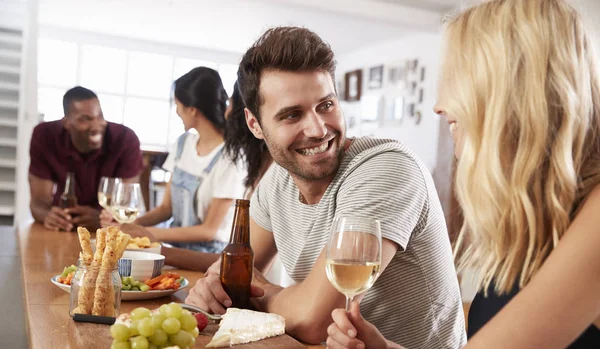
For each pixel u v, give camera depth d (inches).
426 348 54.3
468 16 38.2
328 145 52.9
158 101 391.9
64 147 123.9
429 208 52.7
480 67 36.3
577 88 34.8
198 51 396.8
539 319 32.1
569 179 34.4
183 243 101.7
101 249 46.4
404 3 248.2
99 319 44.6
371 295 53.7
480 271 40.0
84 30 370.6
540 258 35.9
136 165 130.0
